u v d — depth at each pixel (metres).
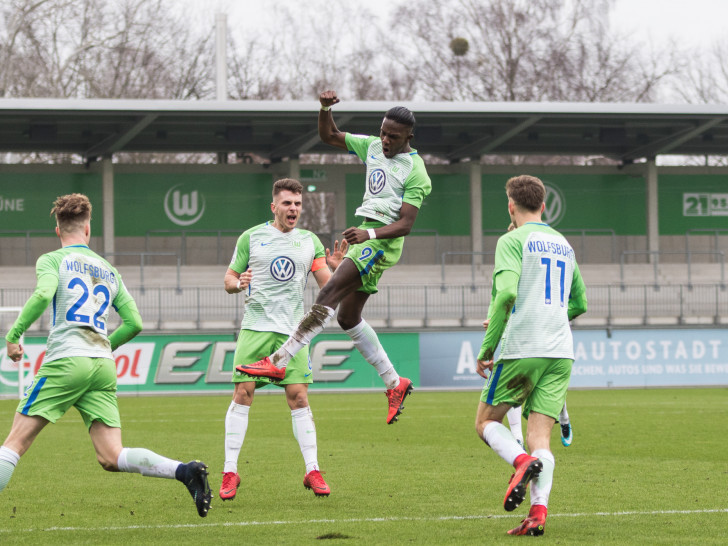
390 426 48.97
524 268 20.20
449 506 24.47
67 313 20.00
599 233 115.62
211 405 65.62
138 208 108.31
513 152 113.06
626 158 115.12
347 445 40.09
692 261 117.44
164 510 24.12
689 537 19.97
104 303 20.50
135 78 134.75
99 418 20.19
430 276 107.12
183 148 107.50
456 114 92.88
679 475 30.30
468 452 37.28
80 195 20.89
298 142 103.19
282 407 63.91
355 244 21.75
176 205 109.00
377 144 22.73
